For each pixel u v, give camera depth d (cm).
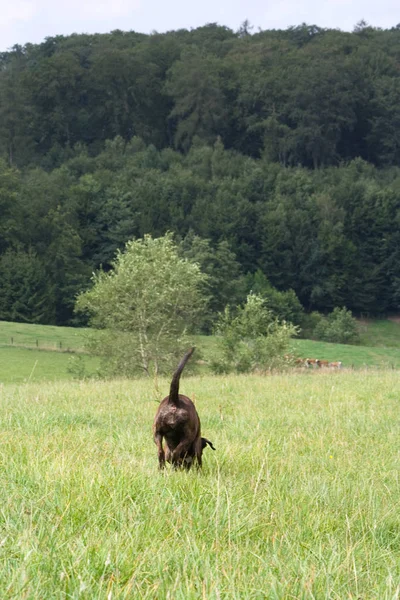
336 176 16125
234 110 19938
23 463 746
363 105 19788
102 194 12756
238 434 1181
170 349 4328
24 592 418
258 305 4422
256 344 4316
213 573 475
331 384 2184
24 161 18700
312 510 687
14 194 10175
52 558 477
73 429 1118
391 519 698
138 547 523
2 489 632
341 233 12344
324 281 12131
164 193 13738
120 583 463
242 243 12325
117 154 18350
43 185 12594
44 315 9169
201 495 665
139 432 1086
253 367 4312
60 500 600
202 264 10125
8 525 537
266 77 19675
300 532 607
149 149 17762
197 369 4434
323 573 496
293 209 12850
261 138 19212
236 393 1906
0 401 1429
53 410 1299
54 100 19975
